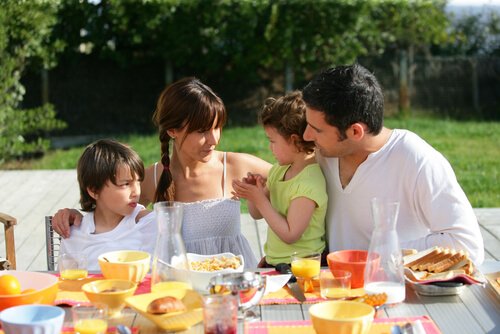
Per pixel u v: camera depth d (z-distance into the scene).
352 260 2.58
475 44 14.54
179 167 3.38
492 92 13.69
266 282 2.42
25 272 2.47
